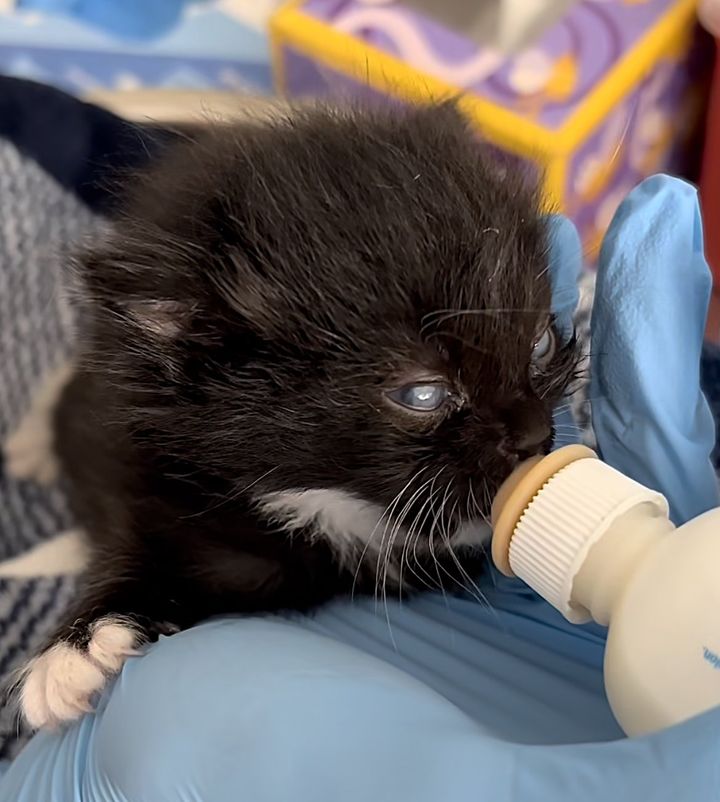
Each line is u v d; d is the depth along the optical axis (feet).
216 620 0.49
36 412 0.73
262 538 0.50
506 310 0.42
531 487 0.37
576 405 0.57
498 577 0.52
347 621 0.51
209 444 0.46
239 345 0.44
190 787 0.36
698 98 0.84
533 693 0.44
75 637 0.50
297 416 0.43
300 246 0.42
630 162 0.80
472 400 0.42
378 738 0.34
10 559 0.69
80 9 0.94
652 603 0.32
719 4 0.73
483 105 0.72
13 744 0.57
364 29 0.78
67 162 0.78
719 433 0.62
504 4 0.77
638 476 0.50
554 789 0.30
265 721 0.36
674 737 0.29
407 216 0.41
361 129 0.46
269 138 0.47
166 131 0.67
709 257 0.80
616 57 0.74
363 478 0.44
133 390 0.47
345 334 0.41
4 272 0.76
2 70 0.96
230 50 0.93
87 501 0.61
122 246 0.46
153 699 0.40
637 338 0.49
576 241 0.56
